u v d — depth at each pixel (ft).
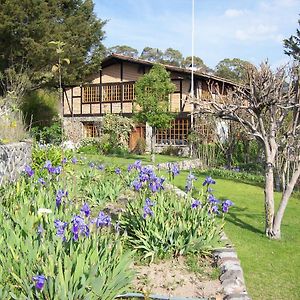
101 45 86.07
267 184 22.36
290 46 77.46
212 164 59.21
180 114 75.20
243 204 31.45
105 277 11.07
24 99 76.69
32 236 12.89
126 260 12.41
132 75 84.28
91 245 12.14
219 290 13.79
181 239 16.49
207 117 59.62
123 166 35.99
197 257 16.70
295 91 22.58
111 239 14.25
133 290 13.19
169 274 15.01
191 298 12.80
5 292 10.26
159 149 78.48
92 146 71.20
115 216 20.88
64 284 9.94
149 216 16.97
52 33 74.18
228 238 20.35
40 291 9.99
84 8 84.99
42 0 72.64
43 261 11.38
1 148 25.41
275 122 22.29
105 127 75.20
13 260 11.39
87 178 27.81
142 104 62.44
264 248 20.15
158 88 61.82
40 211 14.30
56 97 92.84
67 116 92.53
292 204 33.17
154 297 12.75
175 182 38.78
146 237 16.58
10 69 69.87
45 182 20.98
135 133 82.43
